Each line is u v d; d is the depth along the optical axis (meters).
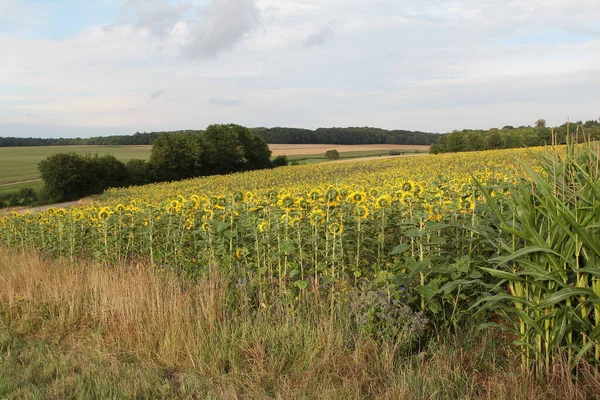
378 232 6.24
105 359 5.04
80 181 48.12
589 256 3.64
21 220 13.73
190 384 4.35
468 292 5.03
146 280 6.70
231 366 4.66
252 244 6.83
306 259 5.93
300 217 6.16
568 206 3.71
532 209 3.77
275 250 6.30
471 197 5.73
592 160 3.98
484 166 31.44
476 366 4.17
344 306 5.25
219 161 70.44
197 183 38.75
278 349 4.78
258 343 4.74
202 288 6.06
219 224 6.66
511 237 4.41
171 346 5.07
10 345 5.65
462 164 34.47
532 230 3.72
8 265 9.58
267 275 6.46
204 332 5.22
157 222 8.55
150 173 56.81
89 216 10.38
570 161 3.89
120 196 35.03
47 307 6.63
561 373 3.60
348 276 5.57
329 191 6.12
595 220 3.58
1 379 4.44
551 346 3.73
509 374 3.76
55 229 11.36
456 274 4.75
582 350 3.52
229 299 5.89
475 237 5.15
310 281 5.93
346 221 6.02
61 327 6.06
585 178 3.66
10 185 56.78
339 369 4.32
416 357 4.36
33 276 7.97
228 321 5.28
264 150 80.88
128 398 4.13
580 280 3.65
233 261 6.64
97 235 9.76
